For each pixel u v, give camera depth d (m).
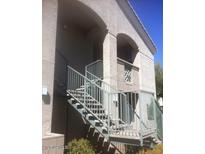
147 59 10.27
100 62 7.55
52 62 4.80
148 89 9.95
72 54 7.85
